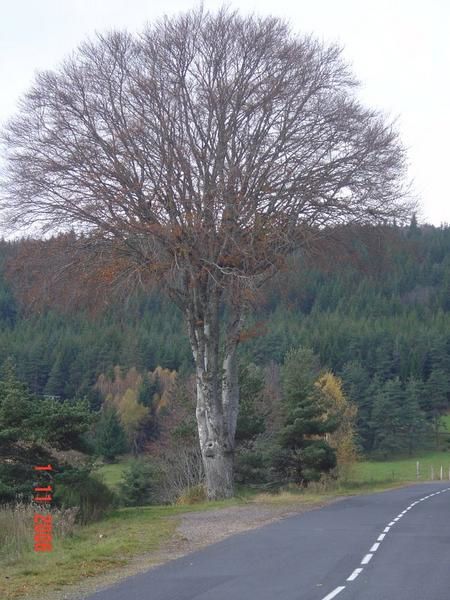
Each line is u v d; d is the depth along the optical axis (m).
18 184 28.81
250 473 47.50
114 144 27.97
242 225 27.62
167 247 27.78
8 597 12.93
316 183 28.25
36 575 14.92
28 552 17.75
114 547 18.03
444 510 27.27
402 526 21.98
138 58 29.27
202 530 21.41
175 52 28.97
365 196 28.92
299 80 28.69
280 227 28.00
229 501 29.31
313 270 31.16
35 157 28.64
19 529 18.97
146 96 28.45
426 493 39.50
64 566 15.75
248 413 49.09
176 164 27.66
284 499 31.03
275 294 31.61
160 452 52.19
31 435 24.70
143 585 13.54
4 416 24.94
